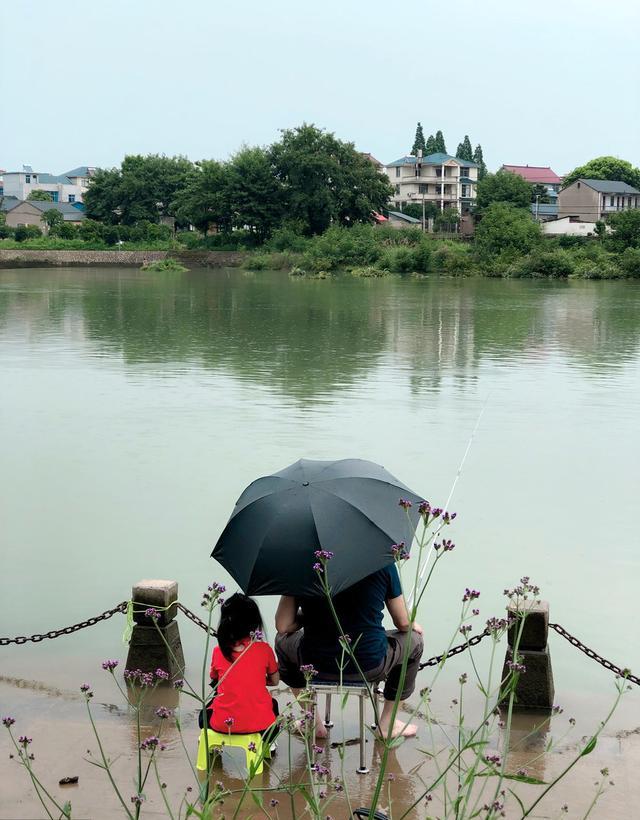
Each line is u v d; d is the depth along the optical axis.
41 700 5.07
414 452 11.09
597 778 4.28
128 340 22.61
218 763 4.41
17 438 11.78
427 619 6.43
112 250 75.25
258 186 76.88
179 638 5.38
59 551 7.72
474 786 4.20
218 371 17.59
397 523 4.23
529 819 3.93
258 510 4.27
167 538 8.04
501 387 16.08
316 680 4.34
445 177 109.50
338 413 13.51
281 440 11.67
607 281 55.28
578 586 7.02
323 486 4.29
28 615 6.43
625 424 12.90
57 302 34.50
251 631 4.24
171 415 13.25
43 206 99.19
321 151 77.50
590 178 108.50
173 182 90.56
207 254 74.06
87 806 4.00
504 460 10.79
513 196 95.25
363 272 59.75
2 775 4.25
